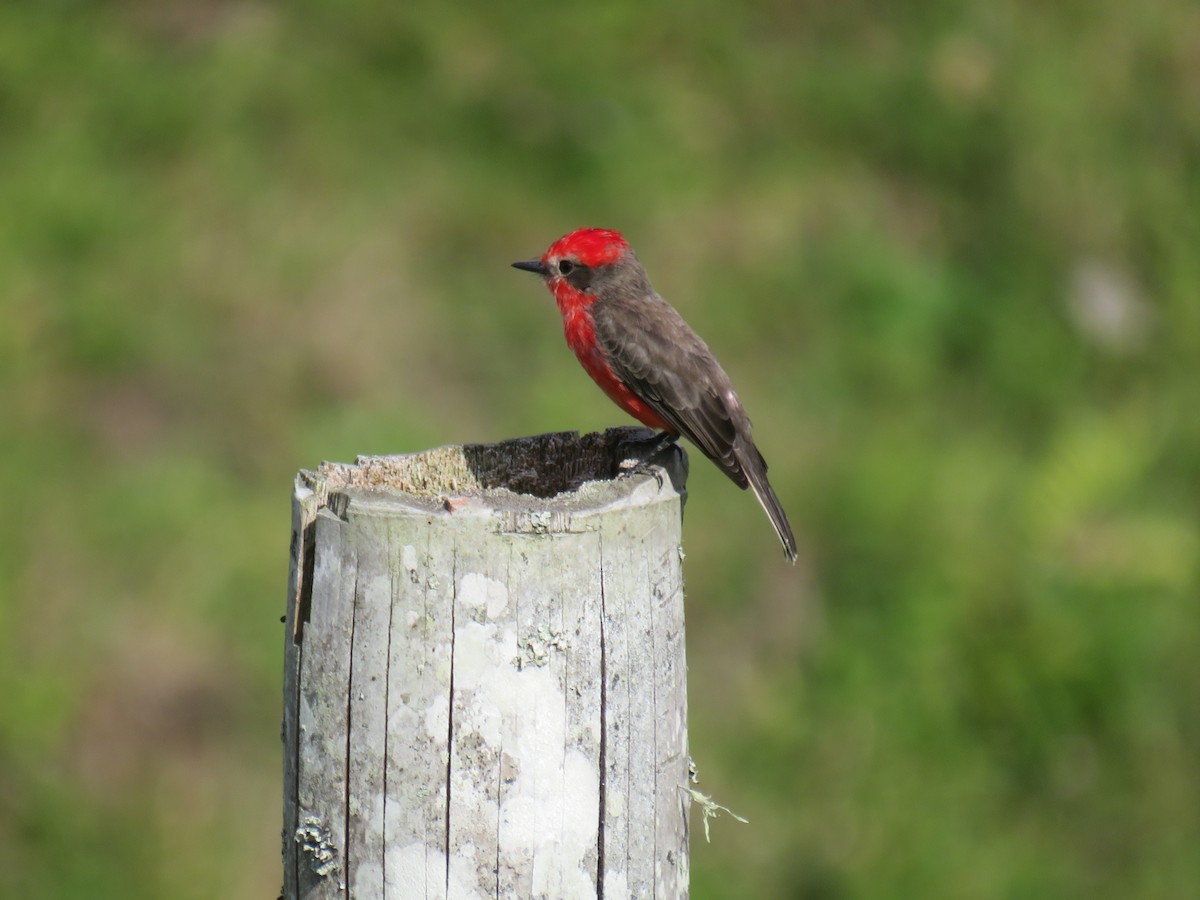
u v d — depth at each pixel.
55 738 11.55
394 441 13.37
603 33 16.62
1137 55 18.17
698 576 12.74
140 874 11.05
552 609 5.29
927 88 17.02
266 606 12.41
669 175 15.59
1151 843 11.88
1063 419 14.84
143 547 12.58
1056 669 12.51
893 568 13.06
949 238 16.02
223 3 16.28
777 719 12.16
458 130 15.57
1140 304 16.25
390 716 5.31
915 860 11.45
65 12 15.98
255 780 11.62
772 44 17.08
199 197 14.77
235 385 13.64
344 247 14.56
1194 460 14.98
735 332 14.61
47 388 13.45
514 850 5.34
